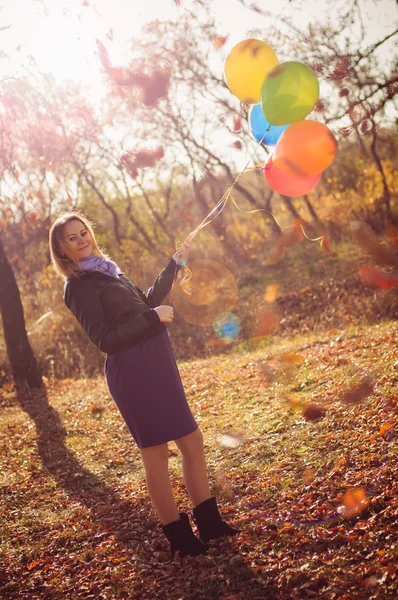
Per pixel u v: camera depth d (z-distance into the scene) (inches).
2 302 413.1
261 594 114.4
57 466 237.8
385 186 553.0
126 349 128.9
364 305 443.8
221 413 257.3
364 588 107.6
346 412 197.2
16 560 154.6
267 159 149.1
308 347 333.7
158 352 130.2
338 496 143.0
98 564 143.3
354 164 666.8
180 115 599.2
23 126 363.3
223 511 153.7
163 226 694.5
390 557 113.6
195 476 135.1
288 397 243.4
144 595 124.5
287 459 176.7
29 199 395.5
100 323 127.0
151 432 129.2
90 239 134.2
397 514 126.5
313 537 128.8
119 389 130.0
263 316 484.4
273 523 140.4
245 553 129.0
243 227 668.7
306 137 134.2
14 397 403.2
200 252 646.5
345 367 255.3
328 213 594.9
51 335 540.4
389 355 245.4
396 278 436.5
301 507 143.9
